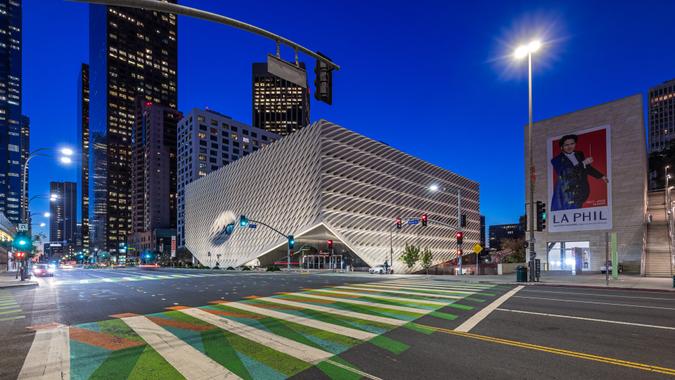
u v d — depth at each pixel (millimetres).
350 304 14164
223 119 137250
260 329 9766
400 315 11633
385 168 77688
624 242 37719
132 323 11008
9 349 8273
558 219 42156
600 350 7578
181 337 9023
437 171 95188
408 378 6039
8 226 80625
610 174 39156
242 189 86812
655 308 13047
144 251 163375
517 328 9656
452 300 15227
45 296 19969
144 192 188375
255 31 9125
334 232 62594
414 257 53000
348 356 7234
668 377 6023
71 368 6832
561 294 17594
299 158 69375
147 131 186375
